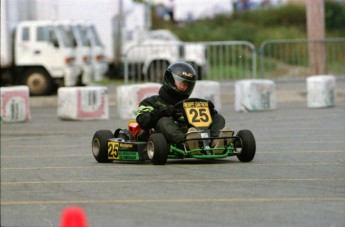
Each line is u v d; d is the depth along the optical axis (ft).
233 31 544.62
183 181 125.70
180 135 137.80
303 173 133.59
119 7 406.41
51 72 332.19
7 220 100.99
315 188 119.03
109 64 401.70
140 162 149.07
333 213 100.89
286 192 115.65
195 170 136.05
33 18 360.07
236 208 104.47
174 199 111.04
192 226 94.79
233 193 115.03
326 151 163.22
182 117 140.97
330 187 119.75
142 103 145.18
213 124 141.38
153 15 606.96
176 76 143.13
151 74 346.54
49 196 116.67
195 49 358.84
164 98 144.77
